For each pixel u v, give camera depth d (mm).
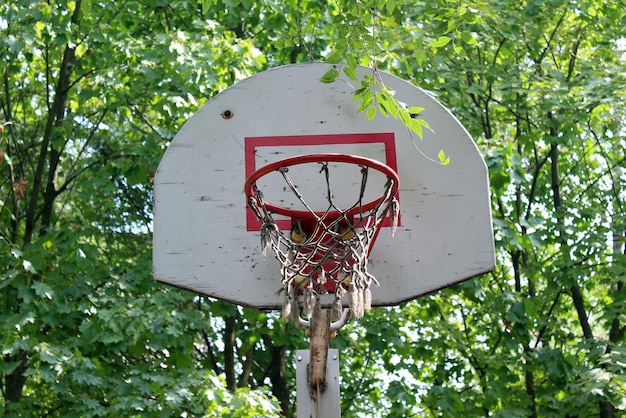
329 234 5559
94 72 10453
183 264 5754
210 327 9547
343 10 5504
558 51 12453
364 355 12078
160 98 10094
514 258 11703
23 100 11758
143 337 9273
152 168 10195
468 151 5977
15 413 9102
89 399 8773
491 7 11180
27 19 9938
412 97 6141
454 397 10258
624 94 10656
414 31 10609
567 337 11383
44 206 10898
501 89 11125
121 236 12047
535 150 12023
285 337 10555
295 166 5926
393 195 5547
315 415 6824
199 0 5941
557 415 10508
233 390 11195
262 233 5340
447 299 12039
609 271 10930
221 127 6082
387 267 5703
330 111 6121
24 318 8820
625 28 11961
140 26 11414
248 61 9984
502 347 11375
